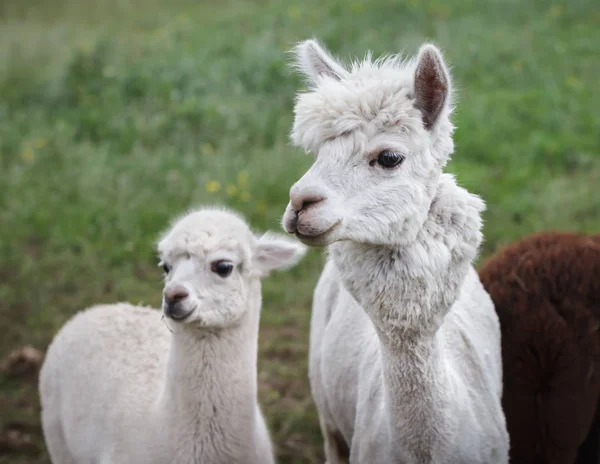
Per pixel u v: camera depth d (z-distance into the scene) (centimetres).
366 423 425
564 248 515
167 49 1385
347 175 359
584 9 1530
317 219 351
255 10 1636
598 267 500
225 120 1114
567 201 886
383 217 359
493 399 434
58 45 1462
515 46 1331
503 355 491
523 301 495
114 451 484
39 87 1270
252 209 903
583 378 480
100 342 543
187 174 988
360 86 369
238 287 477
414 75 364
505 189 927
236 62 1289
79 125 1144
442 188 382
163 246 489
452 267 379
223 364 472
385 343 384
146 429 477
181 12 1770
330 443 538
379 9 1514
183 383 470
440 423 388
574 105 1123
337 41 1352
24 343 740
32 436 636
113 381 514
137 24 1706
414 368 381
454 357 424
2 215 924
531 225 850
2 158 1059
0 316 777
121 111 1167
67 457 555
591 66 1269
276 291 797
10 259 852
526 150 1017
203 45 1395
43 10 1847
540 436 491
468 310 464
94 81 1257
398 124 361
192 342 468
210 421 472
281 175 971
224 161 1005
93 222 911
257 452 488
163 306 461
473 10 1534
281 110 1148
